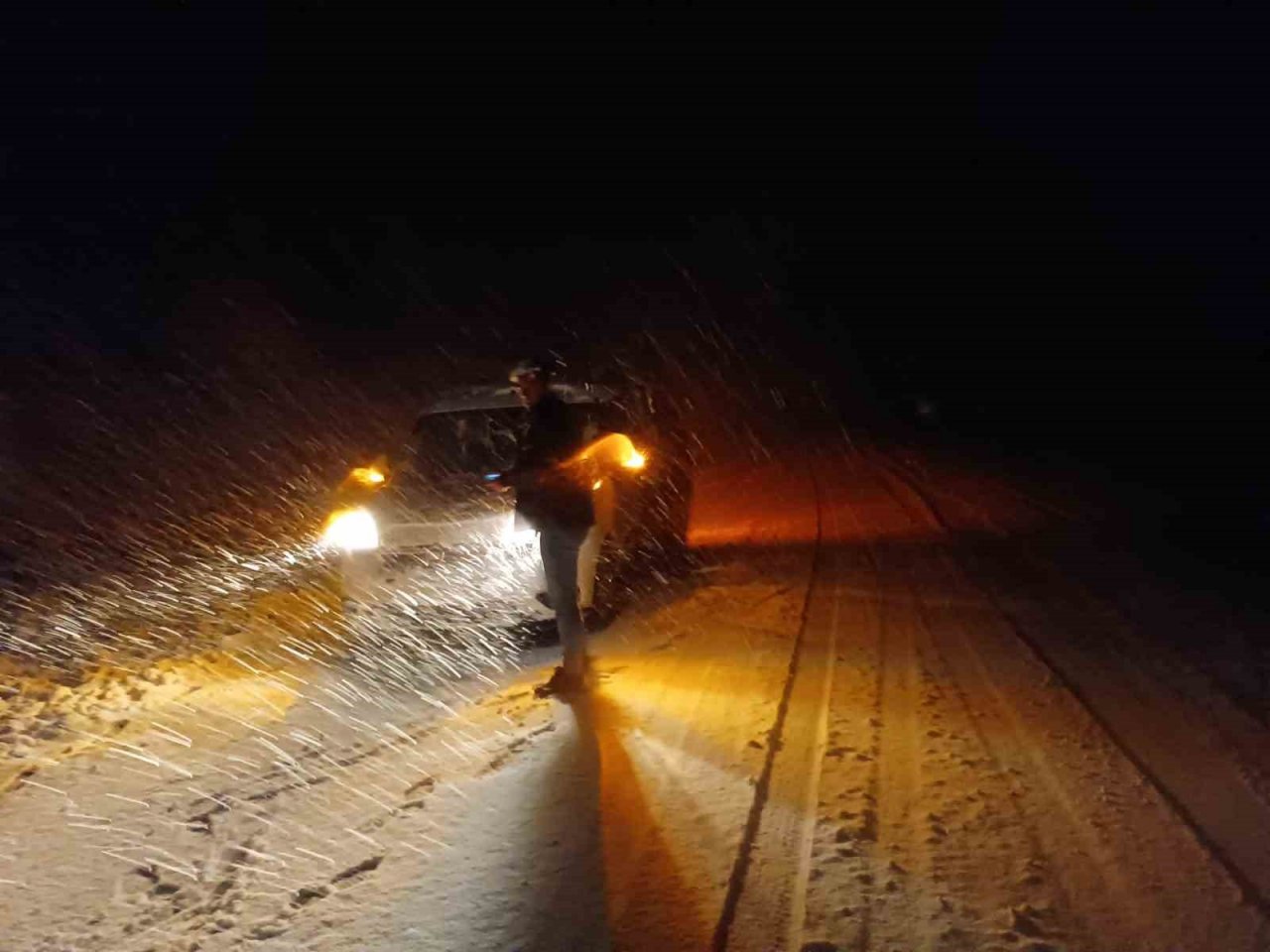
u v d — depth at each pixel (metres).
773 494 19.11
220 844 5.43
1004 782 5.64
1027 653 8.10
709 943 4.12
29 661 8.91
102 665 8.84
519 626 8.81
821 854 4.80
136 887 5.02
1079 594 10.12
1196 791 5.54
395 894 4.68
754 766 5.80
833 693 7.11
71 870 5.21
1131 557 12.00
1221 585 10.45
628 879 4.63
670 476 10.75
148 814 5.86
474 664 8.29
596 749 6.15
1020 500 17.53
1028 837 5.01
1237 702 6.95
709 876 4.62
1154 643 8.37
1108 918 4.30
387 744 6.70
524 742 6.39
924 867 4.71
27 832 5.68
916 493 18.78
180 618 10.17
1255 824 5.16
